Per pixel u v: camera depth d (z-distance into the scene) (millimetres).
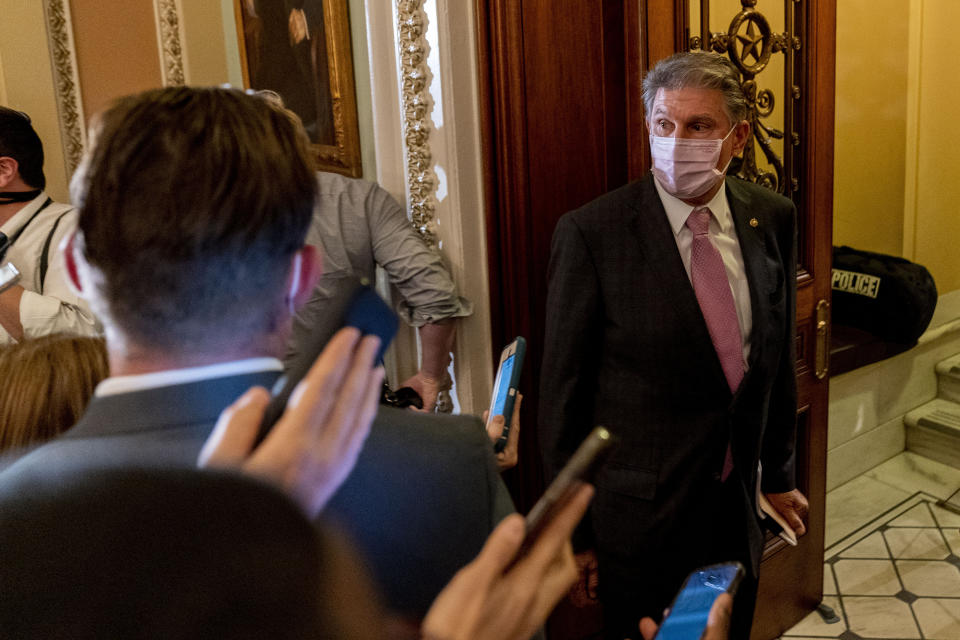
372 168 2443
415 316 2105
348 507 571
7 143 1962
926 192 4262
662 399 1730
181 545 298
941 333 4141
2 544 310
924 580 2955
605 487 1798
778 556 2561
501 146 2100
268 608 293
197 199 513
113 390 530
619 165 2240
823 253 2496
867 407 3781
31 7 2781
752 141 2264
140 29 2926
